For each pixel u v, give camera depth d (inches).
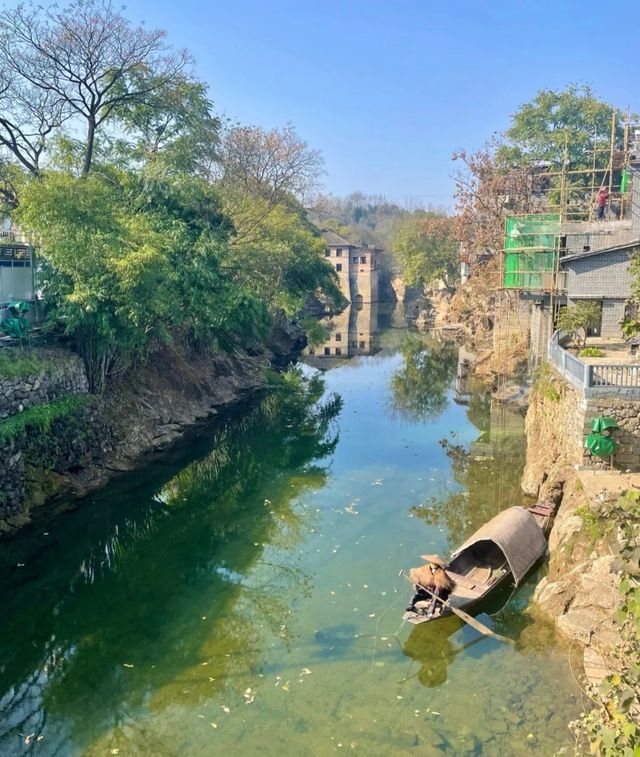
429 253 2915.8
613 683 277.7
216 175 1555.1
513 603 544.1
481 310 1993.1
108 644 514.0
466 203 1761.8
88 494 794.2
